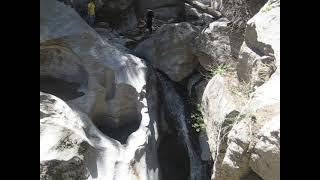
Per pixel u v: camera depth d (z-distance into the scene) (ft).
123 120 30.01
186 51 37.52
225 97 24.49
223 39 33.86
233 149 18.72
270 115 17.21
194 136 34.24
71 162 21.90
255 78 21.34
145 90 31.50
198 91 35.68
